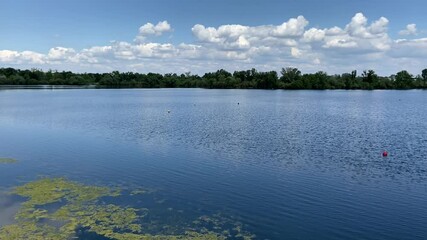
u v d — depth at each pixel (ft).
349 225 66.23
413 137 152.25
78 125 187.52
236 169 101.30
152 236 60.54
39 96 446.19
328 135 156.87
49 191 81.66
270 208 73.36
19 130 170.40
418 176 94.99
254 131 167.73
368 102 383.24
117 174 96.22
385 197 80.18
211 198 78.64
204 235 61.31
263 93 600.80
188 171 99.19
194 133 161.58
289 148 128.57
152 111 267.59
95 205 73.56
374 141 142.61
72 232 61.41
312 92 645.10
